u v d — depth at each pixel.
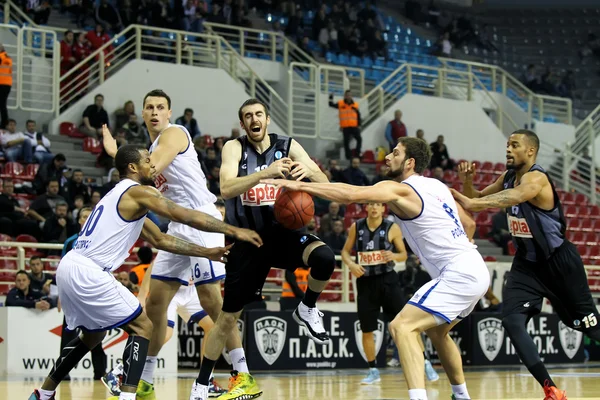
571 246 7.68
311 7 30.00
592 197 24.89
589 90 32.78
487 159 25.72
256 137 7.24
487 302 16.30
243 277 7.20
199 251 6.96
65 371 7.09
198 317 10.26
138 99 20.94
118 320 6.76
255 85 23.58
